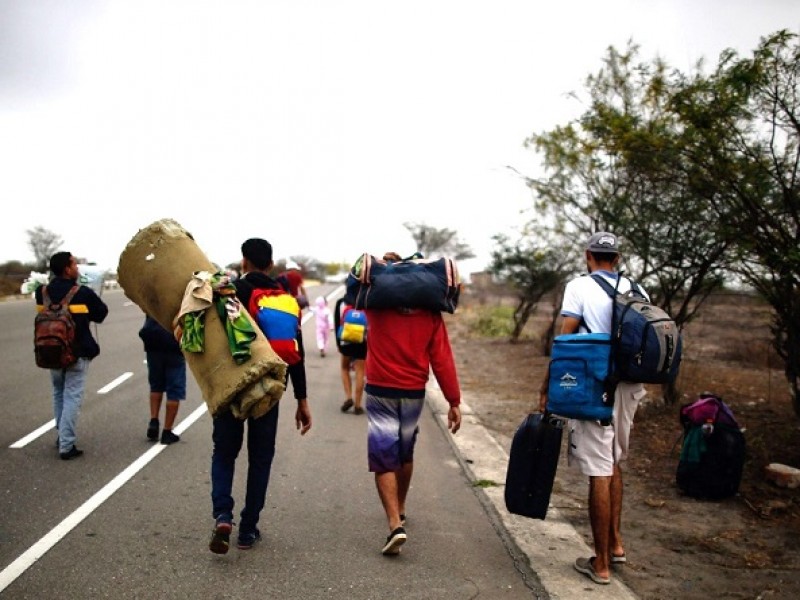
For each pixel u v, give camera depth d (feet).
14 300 91.20
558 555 16.06
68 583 13.65
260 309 15.66
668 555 16.24
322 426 28.76
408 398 15.96
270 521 17.57
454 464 23.85
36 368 38.60
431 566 15.24
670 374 14.35
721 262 23.63
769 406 29.81
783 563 15.85
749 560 15.98
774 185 20.51
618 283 15.31
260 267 16.22
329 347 57.98
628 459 23.68
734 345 43.42
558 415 14.64
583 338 14.43
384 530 17.31
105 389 34.27
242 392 14.37
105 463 21.76
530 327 71.77
